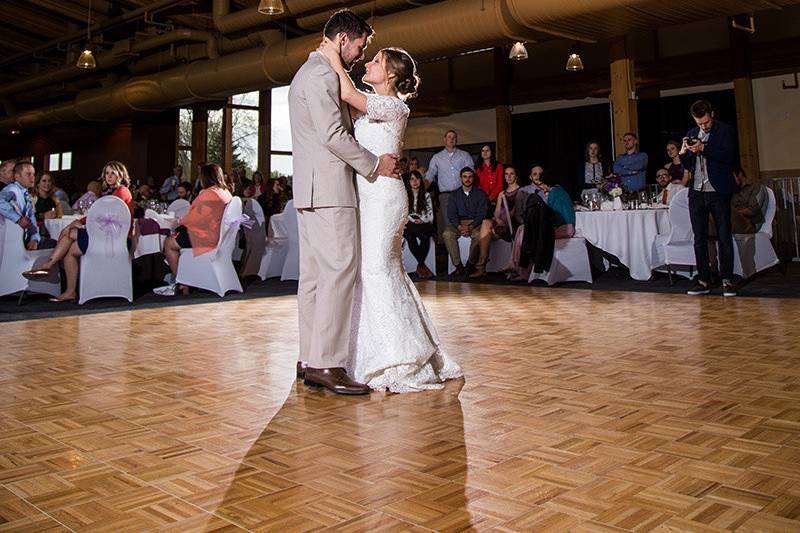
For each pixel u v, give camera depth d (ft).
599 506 4.27
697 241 16.70
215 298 18.53
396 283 8.14
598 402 6.89
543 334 11.35
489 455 5.33
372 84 8.57
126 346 10.94
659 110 38.55
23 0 36.04
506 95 39.58
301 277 8.53
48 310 15.93
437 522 4.10
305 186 7.82
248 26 29.27
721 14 21.40
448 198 24.61
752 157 33.27
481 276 23.67
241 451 5.59
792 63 32.04
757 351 9.29
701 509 4.18
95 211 16.96
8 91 43.32
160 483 4.86
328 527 4.06
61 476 5.02
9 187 16.79
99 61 36.01
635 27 22.56
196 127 45.03
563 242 20.53
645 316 13.15
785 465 4.93
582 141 41.01
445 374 8.25
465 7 23.07
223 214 18.58
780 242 26.48
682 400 6.86
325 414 6.75
